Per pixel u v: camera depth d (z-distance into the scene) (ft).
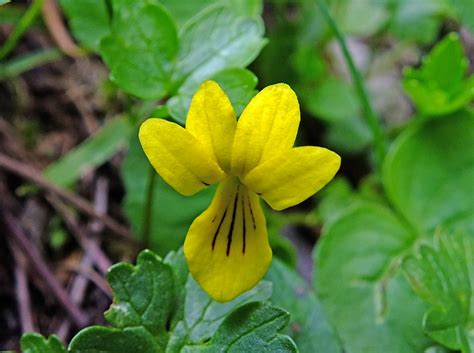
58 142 0.26
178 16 0.23
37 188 0.23
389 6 0.30
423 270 0.17
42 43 0.28
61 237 0.23
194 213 0.21
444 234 0.18
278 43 0.28
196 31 0.18
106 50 0.17
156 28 0.18
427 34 0.29
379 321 0.19
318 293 0.20
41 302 0.21
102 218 0.23
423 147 0.22
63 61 0.28
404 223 0.22
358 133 0.27
